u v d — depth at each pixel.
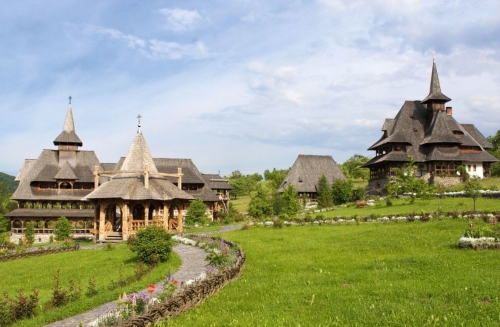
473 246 24.50
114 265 30.33
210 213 82.94
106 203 48.34
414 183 57.12
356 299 15.62
